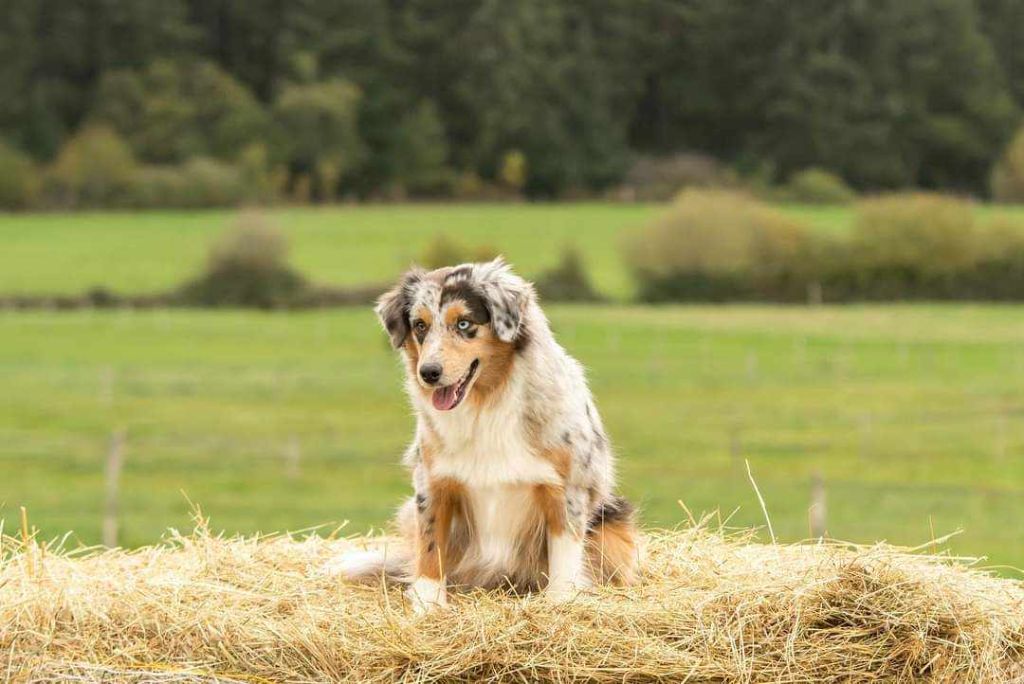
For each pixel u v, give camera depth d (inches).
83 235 2987.2
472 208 3708.2
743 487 898.1
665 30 4606.3
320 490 911.0
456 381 268.2
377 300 299.0
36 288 2299.5
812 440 1094.4
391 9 4384.8
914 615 225.8
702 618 228.8
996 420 1179.9
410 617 235.9
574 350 1712.6
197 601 243.6
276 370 1545.3
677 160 4271.7
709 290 2372.0
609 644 223.8
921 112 4224.9
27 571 258.4
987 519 808.9
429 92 4315.9
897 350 1704.0
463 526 292.0
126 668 223.9
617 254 2588.6
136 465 992.2
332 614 236.1
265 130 3944.4
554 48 4375.0
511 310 270.4
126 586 249.0
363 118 4138.8
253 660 225.6
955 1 4274.1
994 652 225.5
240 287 2266.2
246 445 1072.8
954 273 2348.7
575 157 4215.1
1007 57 4490.7
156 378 1473.9
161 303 2246.6
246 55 4419.3
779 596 230.2
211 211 3508.9
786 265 2367.1
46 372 1504.7
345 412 1253.7
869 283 2364.7
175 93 3961.6
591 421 293.0
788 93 4303.6
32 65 4045.3
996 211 3186.5
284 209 3599.9
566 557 278.5
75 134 3897.6
